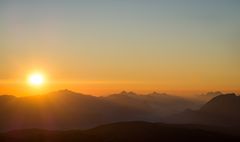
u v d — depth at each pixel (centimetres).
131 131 13775
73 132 13012
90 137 12400
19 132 12825
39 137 11819
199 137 13775
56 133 12631
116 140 12362
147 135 13275
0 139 11112
